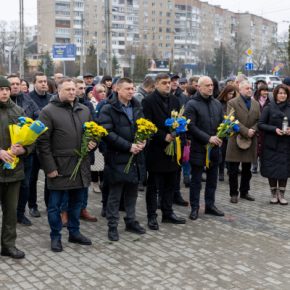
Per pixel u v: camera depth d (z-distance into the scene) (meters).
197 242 5.73
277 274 4.81
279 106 7.39
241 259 5.20
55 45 31.80
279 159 7.41
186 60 67.88
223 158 9.12
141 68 52.53
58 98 5.31
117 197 5.77
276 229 6.29
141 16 73.88
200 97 6.60
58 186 5.25
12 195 5.10
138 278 4.67
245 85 7.63
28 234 5.98
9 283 4.54
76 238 5.64
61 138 5.23
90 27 70.31
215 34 79.31
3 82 4.84
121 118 5.66
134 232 6.06
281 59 51.06
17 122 5.00
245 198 7.87
